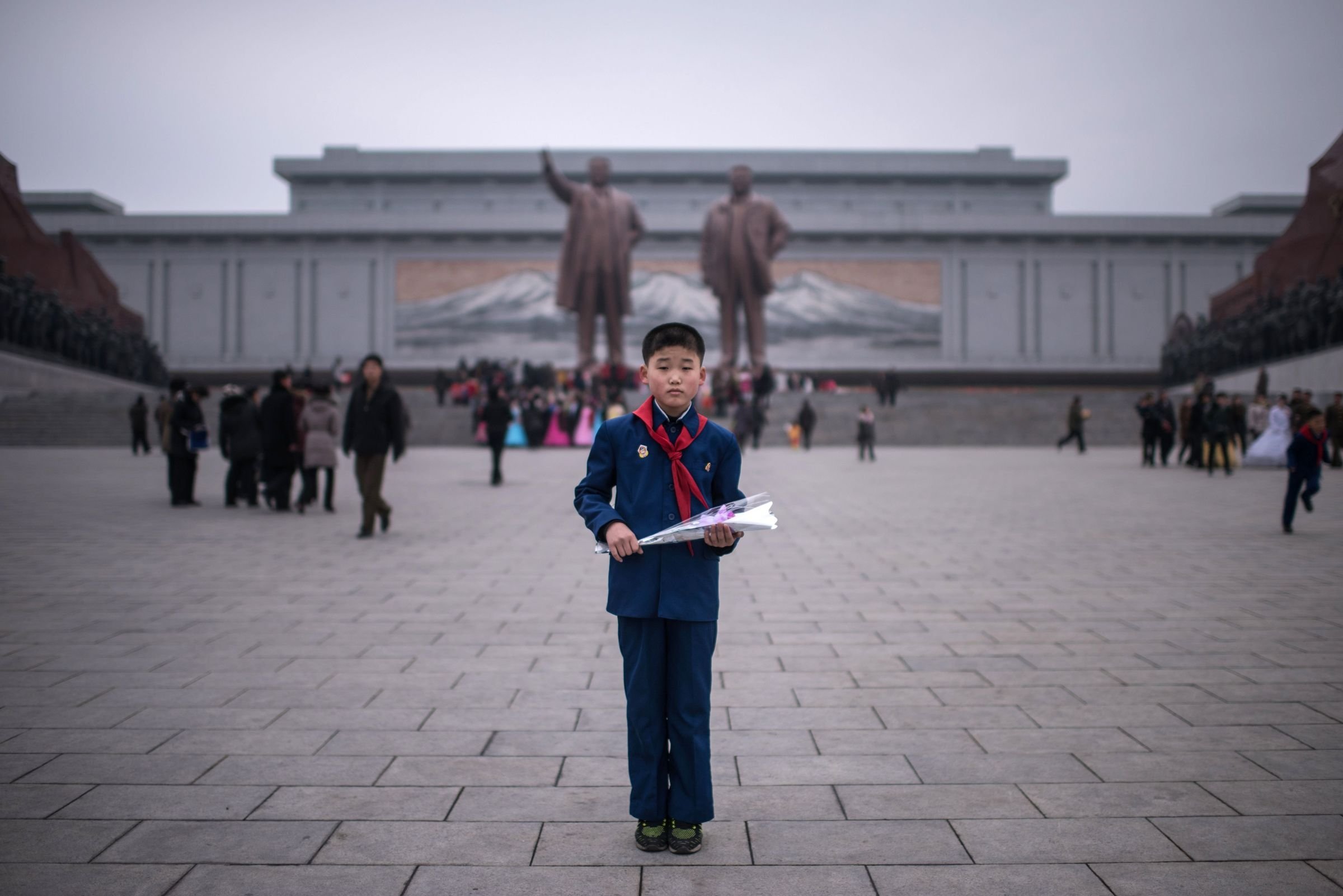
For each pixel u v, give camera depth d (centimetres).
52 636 504
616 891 243
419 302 5394
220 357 5378
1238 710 386
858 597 616
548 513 1098
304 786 309
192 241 5397
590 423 2756
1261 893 242
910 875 252
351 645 488
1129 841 271
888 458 2283
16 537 870
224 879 248
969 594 625
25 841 269
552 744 349
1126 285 5434
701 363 278
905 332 5394
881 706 392
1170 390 4103
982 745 347
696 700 266
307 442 1064
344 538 886
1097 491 1373
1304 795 302
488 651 478
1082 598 611
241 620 544
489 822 284
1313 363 2750
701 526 253
